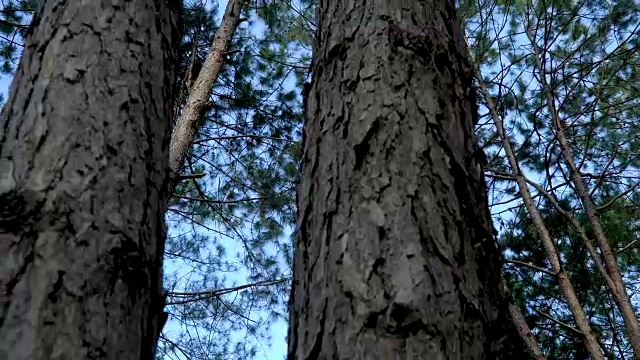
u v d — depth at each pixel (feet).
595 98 14.05
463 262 3.78
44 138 3.97
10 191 3.65
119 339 3.54
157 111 4.74
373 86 4.56
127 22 4.86
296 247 4.37
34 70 4.43
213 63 13.69
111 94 4.39
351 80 4.69
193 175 11.09
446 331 3.39
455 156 4.31
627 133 15.02
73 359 3.28
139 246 3.93
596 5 14.78
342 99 4.64
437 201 3.97
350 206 3.99
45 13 4.82
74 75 4.35
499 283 3.97
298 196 4.69
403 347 3.28
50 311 3.34
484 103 14.65
